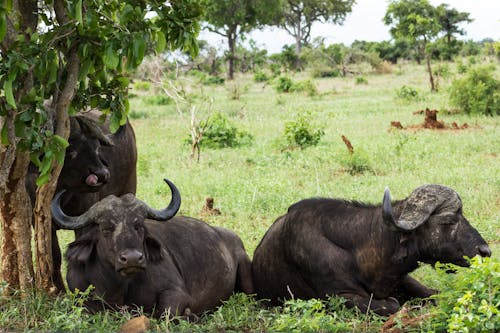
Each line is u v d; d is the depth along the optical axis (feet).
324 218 25.34
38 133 22.74
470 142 63.05
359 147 55.26
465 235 22.86
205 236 26.40
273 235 26.68
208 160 60.75
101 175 27.02
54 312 22.27
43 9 25.14
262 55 251.19
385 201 22.66
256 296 27.55
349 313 23.35
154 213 22.71
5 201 24.18
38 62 22.30
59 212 23.08
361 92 136.56
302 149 64.75
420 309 23.15
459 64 155.02
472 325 18.62
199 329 21.88
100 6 22.91
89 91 25.12
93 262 23.13
